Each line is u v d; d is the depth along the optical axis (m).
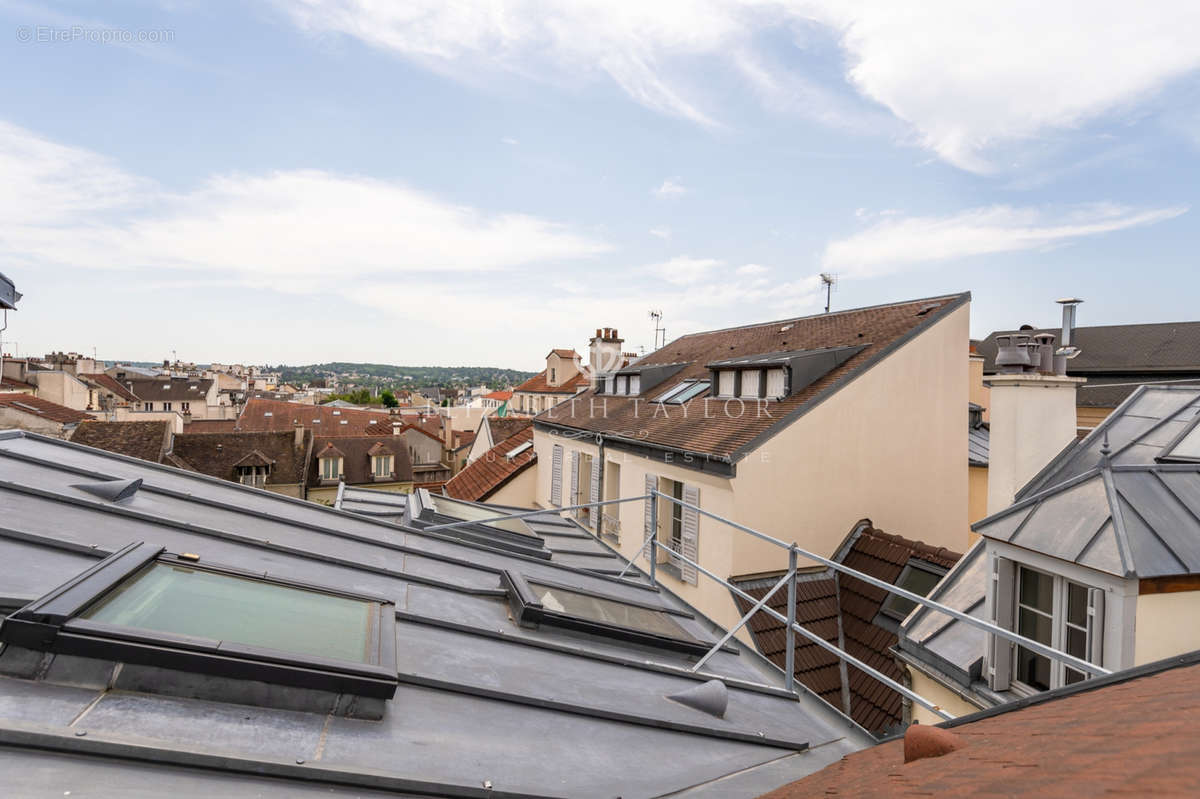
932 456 14.33
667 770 3.77
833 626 12.03
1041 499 6.65
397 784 2.83
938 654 7.61
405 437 56.78
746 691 5.65
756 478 12.46
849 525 13.41
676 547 14.96
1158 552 5.61
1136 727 2.18
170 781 2.47
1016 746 2.43
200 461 43.66
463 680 4.05
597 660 5.18
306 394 152.88
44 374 60.28
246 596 4.03
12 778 2.23
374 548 6.77
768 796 3.16
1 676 2.80
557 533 13.41
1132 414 9.65
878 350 13.72
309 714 3.22
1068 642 6.23
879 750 3.53
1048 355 9.92
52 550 4.09
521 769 3.30
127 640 2.96
